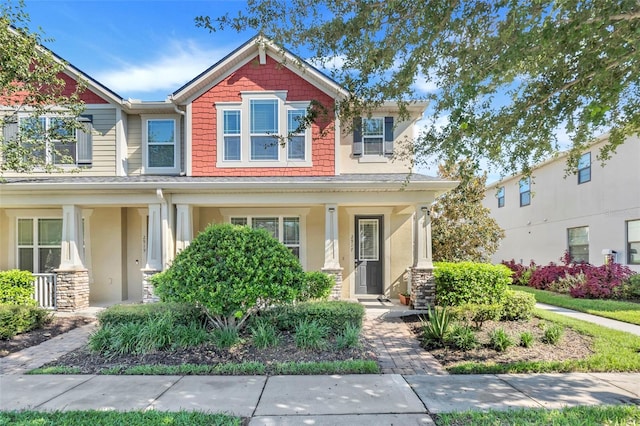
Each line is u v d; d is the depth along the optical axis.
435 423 3.59
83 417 3.69
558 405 4.01
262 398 4.21
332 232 9.86
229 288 5.92
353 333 6.16
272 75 10.80
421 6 4.55
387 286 11.63
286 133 10.72
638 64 4.02
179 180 9.82
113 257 11.43
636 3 3.53
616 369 5.25
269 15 5.28
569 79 5.12
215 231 6.46
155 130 11.54
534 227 18.08
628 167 12.58
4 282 9.21
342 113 6.50
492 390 4.46
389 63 5.32
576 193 15.09
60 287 9.52
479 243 14.71
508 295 8.71
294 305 7.17
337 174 10.73
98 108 11.18
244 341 6.21
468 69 4.69
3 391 4.46
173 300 6.13
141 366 5.29
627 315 9.01
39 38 8.40
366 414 3.79
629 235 12.60
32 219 11.30
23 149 9.05
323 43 5.35
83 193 9.76
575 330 7.39
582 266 13.39
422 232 9.73
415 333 7.55
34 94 8.71
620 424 3.49
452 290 9.45
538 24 4.12
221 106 10.77
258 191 9.88
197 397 4.24
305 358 5.66
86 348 6.25
